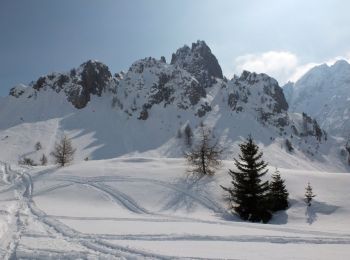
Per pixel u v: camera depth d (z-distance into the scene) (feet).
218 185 185.26
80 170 220.23
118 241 70.85
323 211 159.02
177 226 93.66
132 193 179.52
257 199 154.10
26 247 64.75
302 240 78.59
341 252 65.92
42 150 636.07
